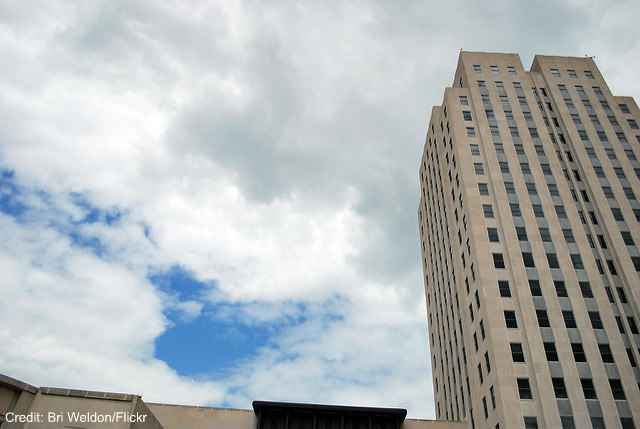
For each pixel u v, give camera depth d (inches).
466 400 2428.6
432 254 3371.1
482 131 2876.5
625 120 3024.1
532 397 1941.4
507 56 3331.7
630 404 1936.5
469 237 2532.0
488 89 3115.2
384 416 1930.4
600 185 2682.1
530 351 2047.2
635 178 2719.0
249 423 1924.2
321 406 1905.8
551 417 1866.4
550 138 2920.8
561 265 2337.6
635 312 2225.6
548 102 3129.9
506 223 2470.5
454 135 2930.6
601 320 2176.4
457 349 2655.0
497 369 2012.8
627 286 2301.9
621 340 2118.6
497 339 2097.7
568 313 2180.1
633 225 2519.7
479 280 2313.0
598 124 2982.3
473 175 2709.2
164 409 1930.4
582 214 2605.8
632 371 2036.2
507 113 2982.3
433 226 3378.4
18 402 1130.7
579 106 3063.5
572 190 2704.2
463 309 2544.3
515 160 2741.1
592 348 2079.2
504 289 2260.1
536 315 2160.4
